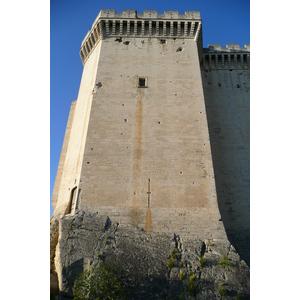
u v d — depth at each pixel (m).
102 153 26.45
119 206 24.45
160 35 33.16
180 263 21.70
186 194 25.08
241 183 31.48
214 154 33.00
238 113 35.47
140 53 31.89
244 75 37.97
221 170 32.12
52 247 23.44
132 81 30.14
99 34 33.59
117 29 33.28
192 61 31.53
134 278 20.66
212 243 23.06
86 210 24.17
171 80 30.31
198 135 27.55
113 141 27.02
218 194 30.92
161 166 26.08
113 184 25.27
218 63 38.69
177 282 20.78
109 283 19.34
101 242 22.39
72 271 21.16
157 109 28.66
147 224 23.78
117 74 30.50
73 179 27.00
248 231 29.03
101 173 25.66
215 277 21.12
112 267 20.80
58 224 24.58
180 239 23.22
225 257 22.22
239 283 20.92
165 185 25.36
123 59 31.47
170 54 31.92
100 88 29.64
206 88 37.06
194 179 25.69
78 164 27.17
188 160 26.42
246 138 33.97
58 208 27.55
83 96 32.56
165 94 29.50
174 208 24.50
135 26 33.06
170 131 27.64
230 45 39.53
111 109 28.53
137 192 25.02
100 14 33.47
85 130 28.23
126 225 23.64
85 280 19.89
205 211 24.47
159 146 26.92
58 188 32.25
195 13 33.72
